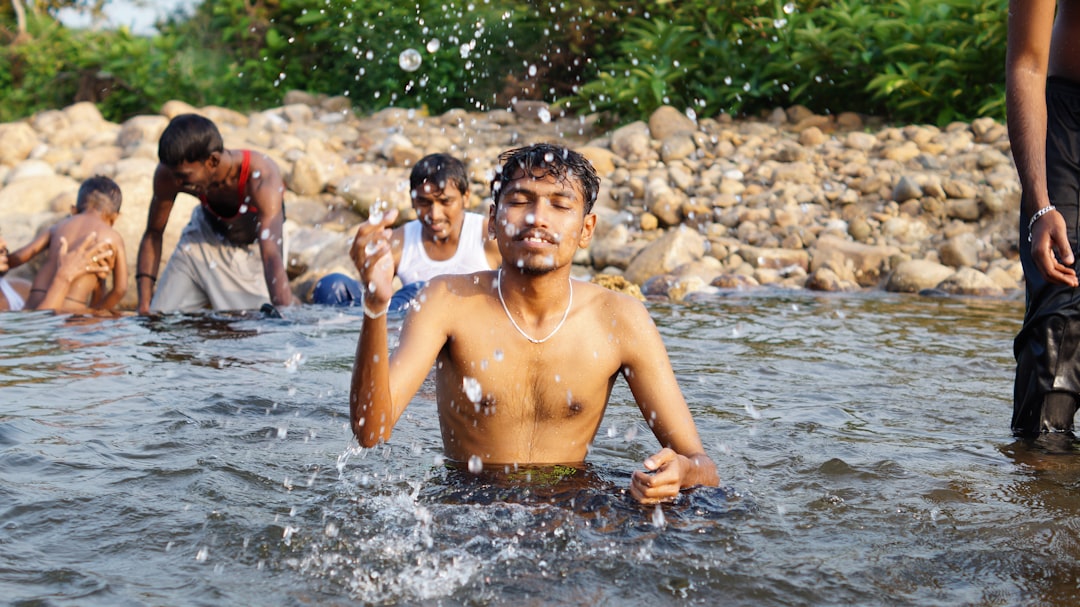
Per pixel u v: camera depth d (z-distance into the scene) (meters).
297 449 2.77
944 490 2.50
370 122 11.44
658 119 9.91
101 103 13.62
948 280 6.88
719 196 8.55
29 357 4.03
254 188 5.56
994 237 7.71
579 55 11.96
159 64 13.54
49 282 5.73
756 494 2.44
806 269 7.55
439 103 12.01
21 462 2.58
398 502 2.31
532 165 2.46
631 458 2.75
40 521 2.17
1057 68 3.12
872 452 2.85
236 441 2.83
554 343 2.58
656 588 1.88
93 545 2.05
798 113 10.20
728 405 3.43
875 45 10.34
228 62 13.55
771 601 1.84
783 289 7.04
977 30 9.75
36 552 2.01
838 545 2.11
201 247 5.89
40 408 3.17
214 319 5.17
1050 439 3.04
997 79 9.80
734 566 1.98
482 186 8.97
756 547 2.08
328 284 5.88
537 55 11.90
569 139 10.61
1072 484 2.57
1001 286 7.00
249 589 1.85
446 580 1.89
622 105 10.64
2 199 8.27
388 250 2.21
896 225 7.94
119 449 2.72
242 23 13.52
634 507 2.30
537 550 2.03
